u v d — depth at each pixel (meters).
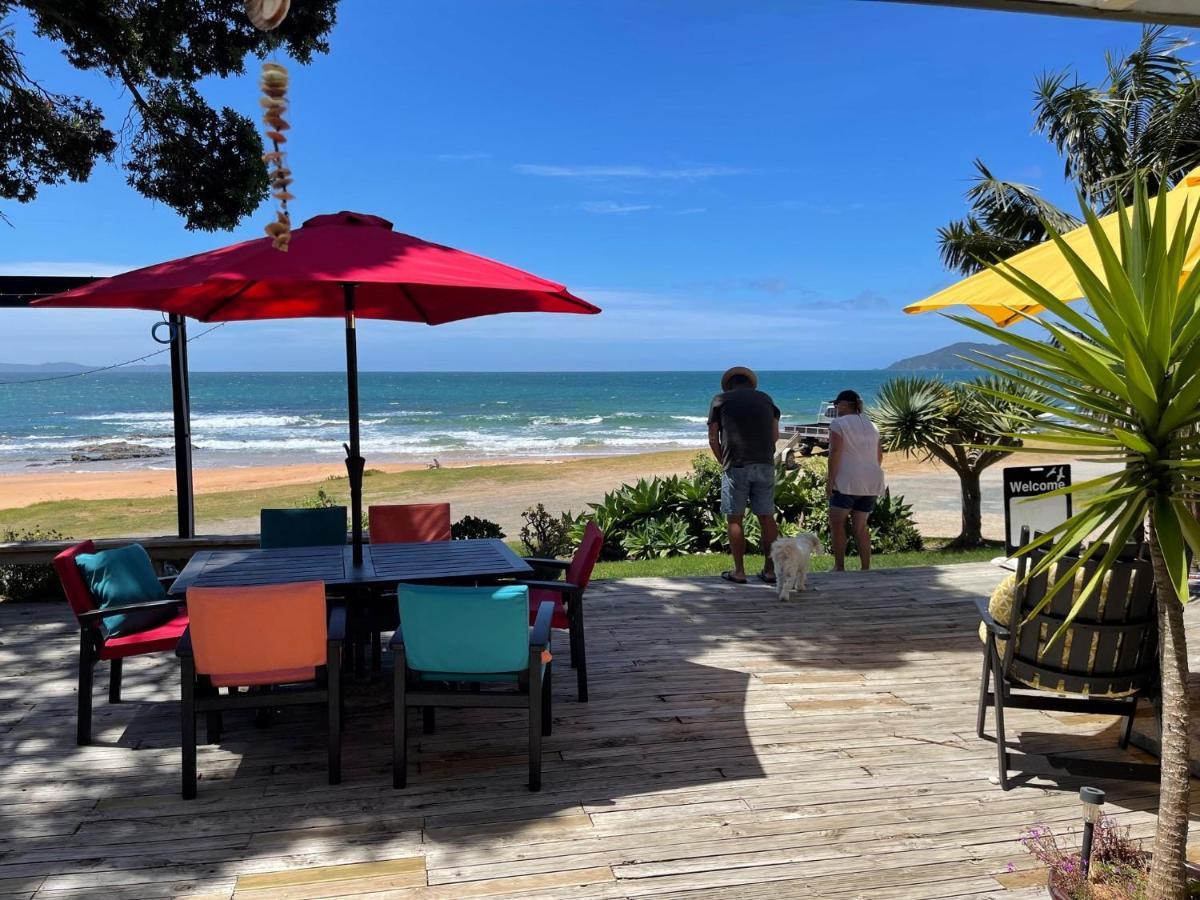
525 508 15.64
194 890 2.73
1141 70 11.29
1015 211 12.35
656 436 44.91
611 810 3.25
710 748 3.83
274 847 2.99
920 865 2.85
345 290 4.25
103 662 5.16
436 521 5.54
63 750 3.85
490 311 5.06
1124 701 3.48
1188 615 5.96
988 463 11.34
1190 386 1.84
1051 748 3.83
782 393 98.75
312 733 4.04
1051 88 11.82
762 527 7.06
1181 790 2.15
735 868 2.84
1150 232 2.13
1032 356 2.21
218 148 8.40
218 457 35.00
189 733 3.35
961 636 5.57
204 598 3.25
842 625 5.84
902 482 18.72
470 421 56.75
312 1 7.81
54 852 2.97
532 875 2.80
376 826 3.13
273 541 5.28
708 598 6.58
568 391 102.94
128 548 4.21
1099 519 2.04
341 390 104.38
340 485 20.41
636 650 5.30
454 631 3.34
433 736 3.98
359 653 4.77
